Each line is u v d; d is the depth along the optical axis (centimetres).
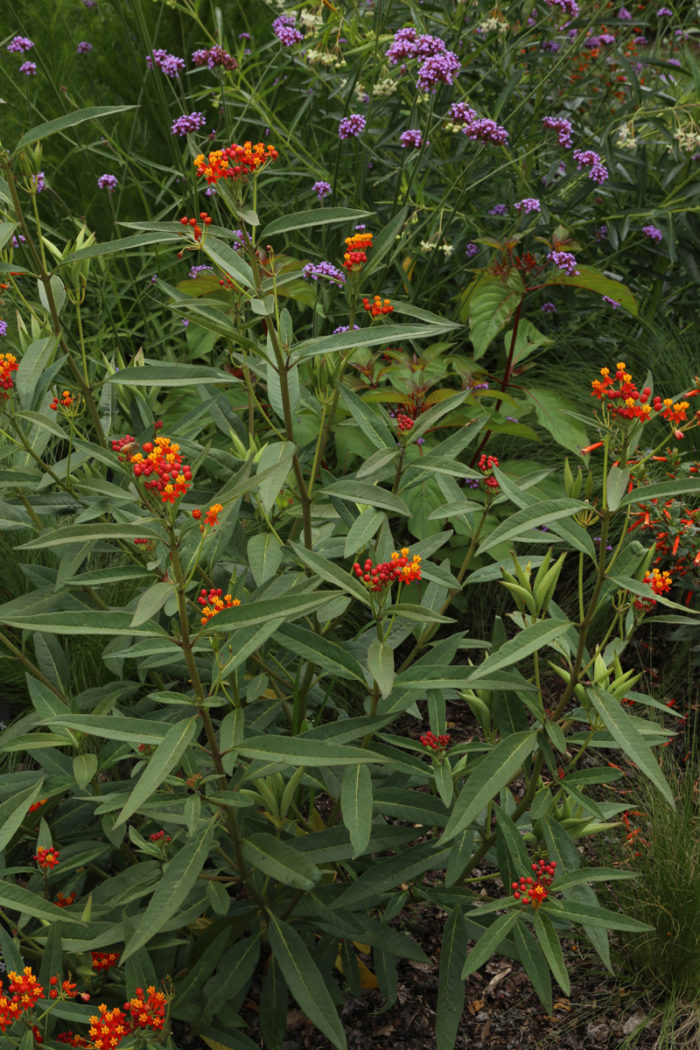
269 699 246
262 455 204
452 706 342
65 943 186
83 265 221
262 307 194
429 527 338
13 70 471
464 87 447
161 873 198
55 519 258
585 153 400
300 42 421
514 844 194
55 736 197
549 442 392
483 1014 249
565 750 184
